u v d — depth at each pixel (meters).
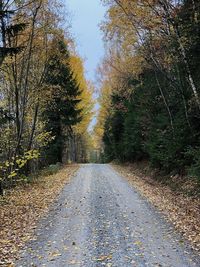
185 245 8.34
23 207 13.77
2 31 14.52
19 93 22.72
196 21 13.85
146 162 30.36
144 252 7.94
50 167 29.78
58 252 8.12
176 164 18.80
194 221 10.52
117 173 28.19
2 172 17.19
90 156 105.38
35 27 20.05
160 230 9.80
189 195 14.60
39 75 23.08
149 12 16.06
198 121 16.69
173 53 16.45
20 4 16.64
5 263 7.45
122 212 12.41
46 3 19.61
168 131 18.94
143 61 20.48
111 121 43.91
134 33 17.58
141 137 29.41
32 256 7.89
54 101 28.95
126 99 33.38
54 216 12.02
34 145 26.77
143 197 15.60
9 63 18.61
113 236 9.35
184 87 17.94
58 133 34.91
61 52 24.73
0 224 11.05
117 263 7.26
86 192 17.34
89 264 7.26
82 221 11.18
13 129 20.48
